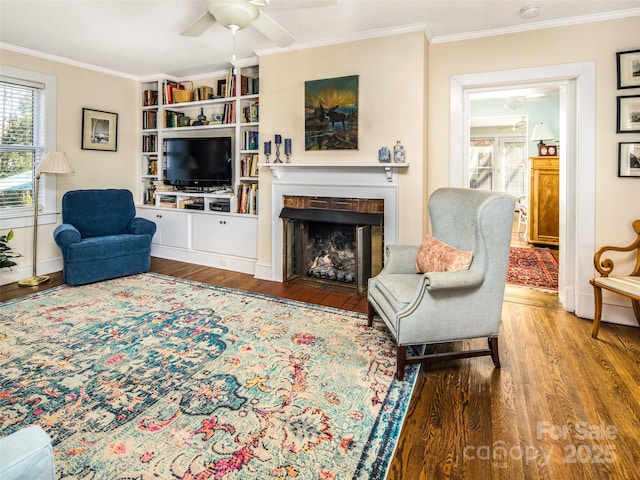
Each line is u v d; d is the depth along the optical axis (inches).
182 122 204.5
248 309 131.2
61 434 66.9
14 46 156.0
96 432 67.6
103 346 101.3
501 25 128.0
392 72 136.4
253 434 67.6
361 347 102.3
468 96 141.2
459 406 76.5
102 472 58.4
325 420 71.8
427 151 141.3
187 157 198.2
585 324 120.3
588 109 121.9
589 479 58.1
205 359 94.9
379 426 70.2
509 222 88.3
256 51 160.2
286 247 162.9
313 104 151.0
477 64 134.5
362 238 144.4
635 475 58.7
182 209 200.7
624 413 73.9
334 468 60.0
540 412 74.4
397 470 59.8
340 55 144.5
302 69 152.6
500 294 90.2
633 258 119.8
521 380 86.4
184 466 59.9
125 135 206.4
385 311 97.2
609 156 120.6
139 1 115.2
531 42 127.1
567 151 131.6
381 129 139.9
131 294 145.7
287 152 155.6
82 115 184.5
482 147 351.3
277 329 113.9
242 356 96.7
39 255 173.3
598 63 119.8
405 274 110.8
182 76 204.5
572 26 122.0
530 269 190.4
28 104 167.0
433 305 86.7
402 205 139.8
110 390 80.8
